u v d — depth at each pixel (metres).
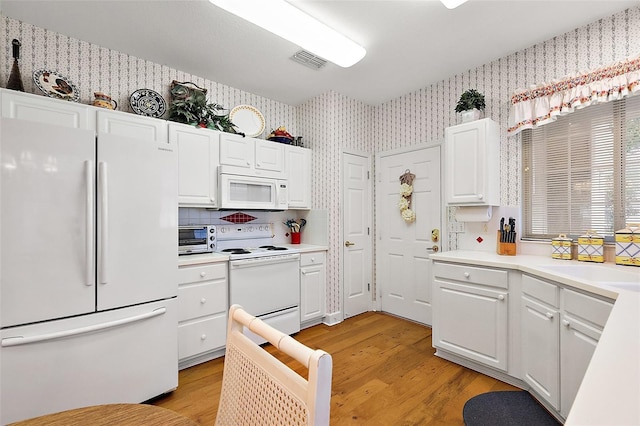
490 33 2.27
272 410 0.70
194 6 1.98
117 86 2.51
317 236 3.45
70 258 1.56
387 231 3.61
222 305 2.49
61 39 2.28
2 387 1.40
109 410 0.79
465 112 2.64
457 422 1.68
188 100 2.69
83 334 1.60
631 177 2.03
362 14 2.04
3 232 1.40
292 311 2.97
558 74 2.29
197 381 2.12
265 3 1.82
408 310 3.38
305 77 2.98
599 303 1.39
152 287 1.85
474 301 2.19
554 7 1.98
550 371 1.70
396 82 3.10
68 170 1.56
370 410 1.79
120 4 1.95
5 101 1.87
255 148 3.02
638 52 1.95
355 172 3.58
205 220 3.02
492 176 2.48
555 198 2.36
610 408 0.46
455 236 2.94
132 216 1.77
